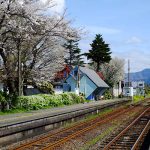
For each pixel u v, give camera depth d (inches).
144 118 1353.3
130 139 794.2
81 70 2918.3
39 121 893.8
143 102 2891.2
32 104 1537.9
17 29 1298.0
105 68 4077.3
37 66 1675.7
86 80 2935.5
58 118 1044.5
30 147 691.4
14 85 1589.6
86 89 2940.5
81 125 1118.4
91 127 1047.0
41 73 1668.3
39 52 1640.0
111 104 1996.8
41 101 1648.6
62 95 2001.7
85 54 4178.2
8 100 1380.4
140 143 727.7
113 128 1034.7
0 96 1328.7
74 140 795.4
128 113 1640.0
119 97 3855.8
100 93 3238.2
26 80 1705.2
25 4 1295.5
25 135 821.9
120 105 2374.5
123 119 1328.7
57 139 806.5
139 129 996.6
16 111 1380.4
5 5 1254.3
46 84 1993.1
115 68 4065.0
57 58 1701.5
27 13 1277.1
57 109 1595.7
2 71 1552.7
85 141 784.9
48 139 805.2
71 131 962.1
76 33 1471.5
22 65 1624.0
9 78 1558.8
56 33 1444.4
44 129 940.0
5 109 1347.2
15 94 1451.8
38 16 1359.5
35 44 1594.5
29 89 2203.5
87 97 2925.7
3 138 723.4
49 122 965.2
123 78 4488.2
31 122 847.1
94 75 3208.7
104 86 3203.7
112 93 3988.7
